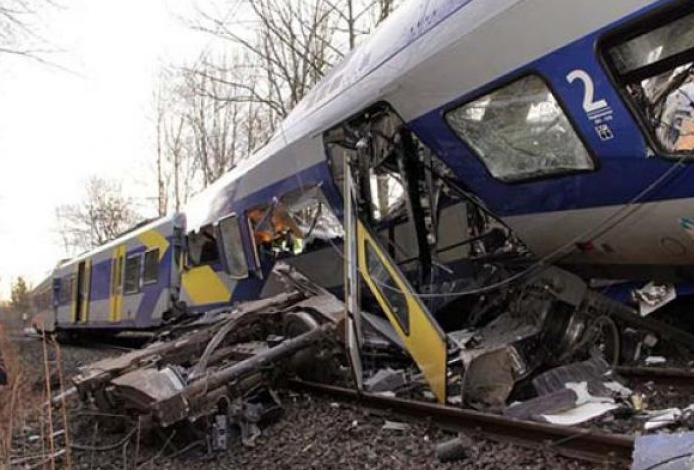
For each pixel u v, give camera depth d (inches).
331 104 320.5
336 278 374.3
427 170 297.0
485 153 244.1
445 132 250.5
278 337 272.4
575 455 159.8
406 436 199.2
